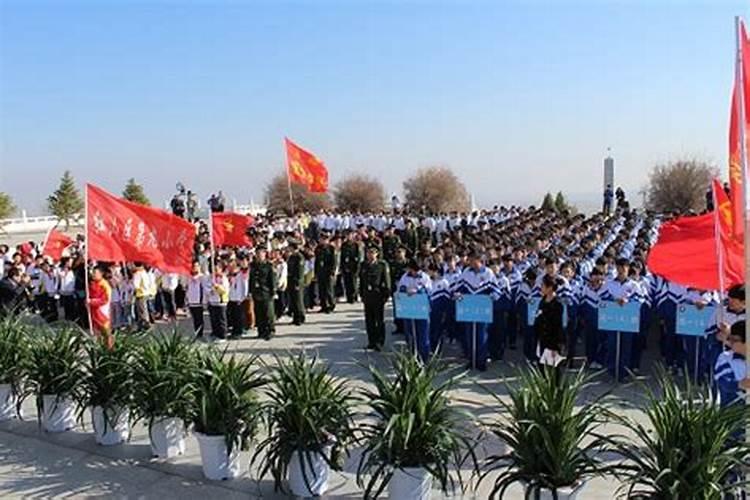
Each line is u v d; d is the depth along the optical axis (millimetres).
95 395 7855
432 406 6152
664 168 44812
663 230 9320
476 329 11438
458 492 6539
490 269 11922
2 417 8883
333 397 6574
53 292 16750
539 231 18844
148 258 9953
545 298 8523
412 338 11852
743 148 5848
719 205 7281
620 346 10594
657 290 11539
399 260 16578
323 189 21531
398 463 5938
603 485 6633
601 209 35594
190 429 7684
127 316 14906
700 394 5934
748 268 5559
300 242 18625
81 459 7559
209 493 6668
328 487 6699
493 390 10305
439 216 30391
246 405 6898
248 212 45062
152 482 6941
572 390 5680
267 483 6852
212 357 7488
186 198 31281
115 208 9719
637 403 9398
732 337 6141
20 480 7051
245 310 14883
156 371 7449
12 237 38219
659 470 4945
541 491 5406
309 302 17922
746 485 4828
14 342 8906
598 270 11328
